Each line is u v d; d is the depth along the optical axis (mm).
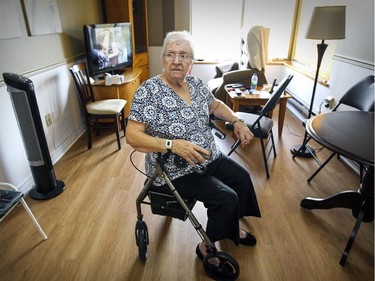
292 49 4500
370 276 1377
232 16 4445
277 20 4359
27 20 2070
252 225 1715
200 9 4430
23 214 1804
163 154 1198
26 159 2080
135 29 4398
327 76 3189
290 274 1390
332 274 1389
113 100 2871
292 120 3561
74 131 2953
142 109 1184
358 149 1214
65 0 2713
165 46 1230
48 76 2391
